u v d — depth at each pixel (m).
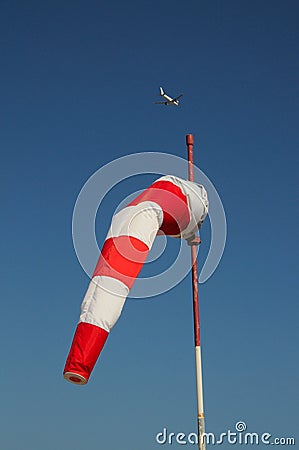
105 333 26.25
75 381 26.08
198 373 29.77
